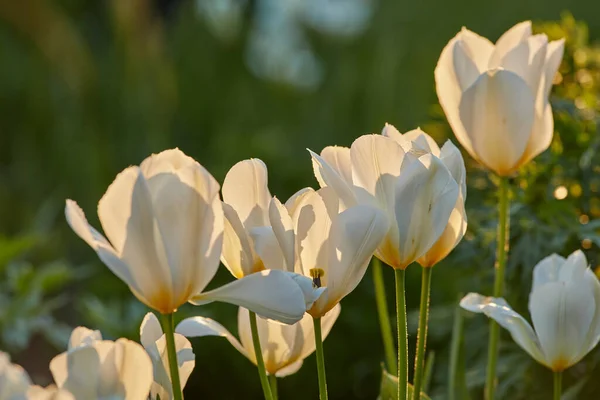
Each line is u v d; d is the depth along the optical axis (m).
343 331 3.59
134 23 6.78
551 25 2.55
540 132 2.09
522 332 2.04
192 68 7.19
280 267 1.94
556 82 2.47
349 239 1.93
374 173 1.95
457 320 2.14
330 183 1.95
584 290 2.02
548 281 2.06
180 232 1.90
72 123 6.25
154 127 6.50
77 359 1.88
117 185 1.89
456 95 2.10
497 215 2.29
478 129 2.08
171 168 1.90
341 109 5.84
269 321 2.02
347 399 3.59
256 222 1.97
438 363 2.62
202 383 3.75
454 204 1.95
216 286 3.61
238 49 7.43
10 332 3.02
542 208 2.29
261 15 7.88
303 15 7.70
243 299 1.91
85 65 6.57
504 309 2.03
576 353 2.03
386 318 2.13
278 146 5.01
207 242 1.90
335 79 6.61
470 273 2.36
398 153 1.95
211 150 5.96
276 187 4.38
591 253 2.29
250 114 6.91
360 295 3.54
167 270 1.90
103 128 6.39
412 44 6.14
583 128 2.32
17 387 1.84
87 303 3.04
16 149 6.17
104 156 6.08
